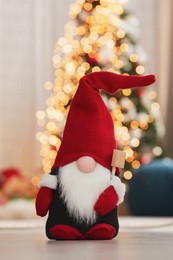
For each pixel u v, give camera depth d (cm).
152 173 382
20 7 443
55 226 142
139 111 403
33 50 443
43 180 144
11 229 210
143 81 147
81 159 142
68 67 395
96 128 145
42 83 441
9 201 371
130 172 396
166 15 467
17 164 439
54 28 446
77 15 409
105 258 100
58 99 397
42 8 445
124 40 404
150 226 222
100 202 141
